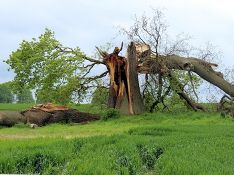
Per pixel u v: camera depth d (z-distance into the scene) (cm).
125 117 4500
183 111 4934
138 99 4822
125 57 4819
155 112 4841
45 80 4816
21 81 4941
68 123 4447
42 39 4959
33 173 1420
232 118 4234
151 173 1498
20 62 4903
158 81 4881
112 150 1648
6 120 4144
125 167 1359
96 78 4994
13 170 1436
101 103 5084
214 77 4966
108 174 1230
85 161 1361
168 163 1382
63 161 1528
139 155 1683
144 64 4841
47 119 4372
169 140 2055
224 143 2077
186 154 1622
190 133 2559
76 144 1878
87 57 4934
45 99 4866
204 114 4459
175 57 4862
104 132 3406
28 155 1523
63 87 4769
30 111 4322
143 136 2256
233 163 1537
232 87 4978
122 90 4800
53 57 4934
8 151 1630
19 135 3269
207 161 1482
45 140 2009
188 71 4875
